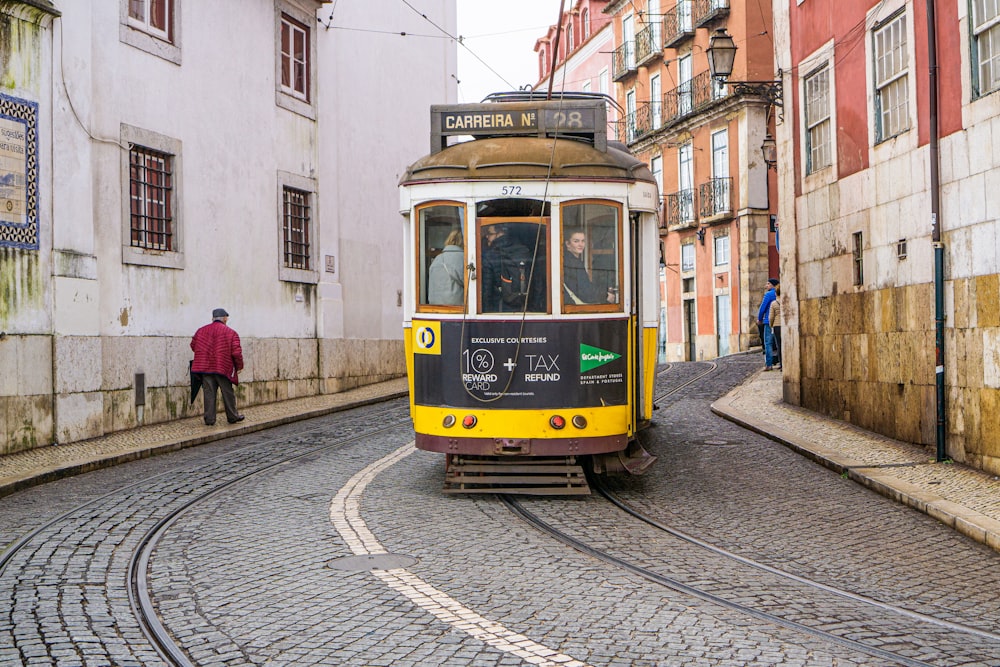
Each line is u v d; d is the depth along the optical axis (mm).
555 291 9492
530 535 7977
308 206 20141
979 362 10656
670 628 5613
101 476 11031
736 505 9453
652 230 10336
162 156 15836
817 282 15562
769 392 18656
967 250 10914
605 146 10227
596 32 46094
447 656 5145
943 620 6027
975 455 10766
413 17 25156
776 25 17016
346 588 6414
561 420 9406
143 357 14969
